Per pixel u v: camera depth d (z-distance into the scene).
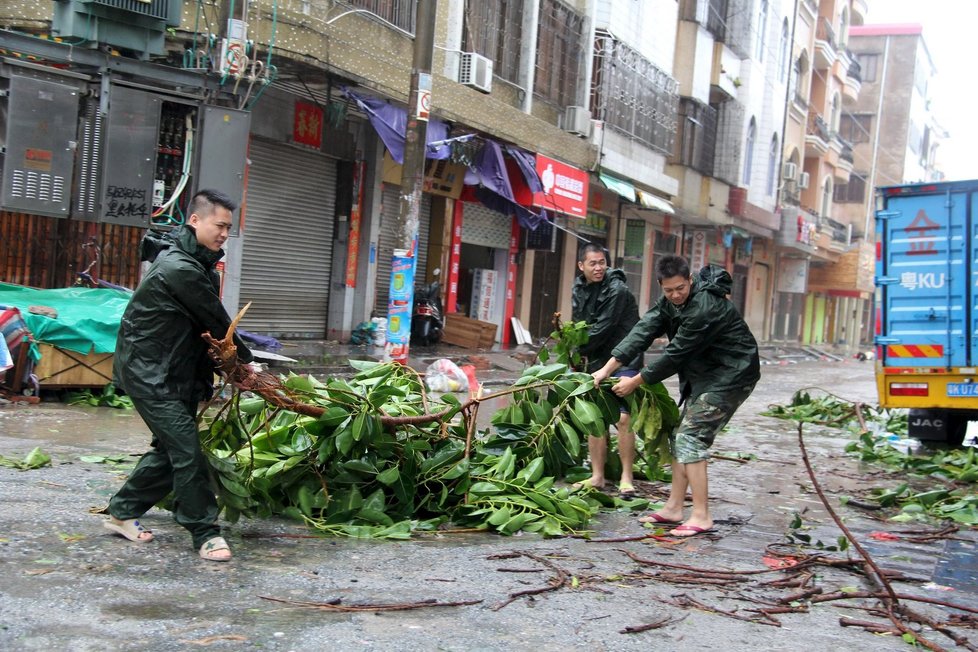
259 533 5.04
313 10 13.33
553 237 22.06
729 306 5.74
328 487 5.47
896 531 6.37
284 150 15.39
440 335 18.56
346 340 17.00
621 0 22.42
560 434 6.25
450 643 3.61
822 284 47.66
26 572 4.04
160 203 11.29
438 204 19.28
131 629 3.52
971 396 10.48
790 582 4.76
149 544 4.61
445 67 16.95
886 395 10.91
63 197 10.46
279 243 15.61
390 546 5.03
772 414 13.82
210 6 12.03
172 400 4.40
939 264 10.62
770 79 34.59
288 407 5.07
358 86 14.10
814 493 7.65
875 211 10.96
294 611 3.84
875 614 4.32
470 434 5.85
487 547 5.15
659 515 6.06
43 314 8.95
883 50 57.25
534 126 18.86
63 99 10.34
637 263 28.14
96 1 10.30
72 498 5.33
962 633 4.14
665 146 25.47
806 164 44.06
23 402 8.73
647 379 5.83
